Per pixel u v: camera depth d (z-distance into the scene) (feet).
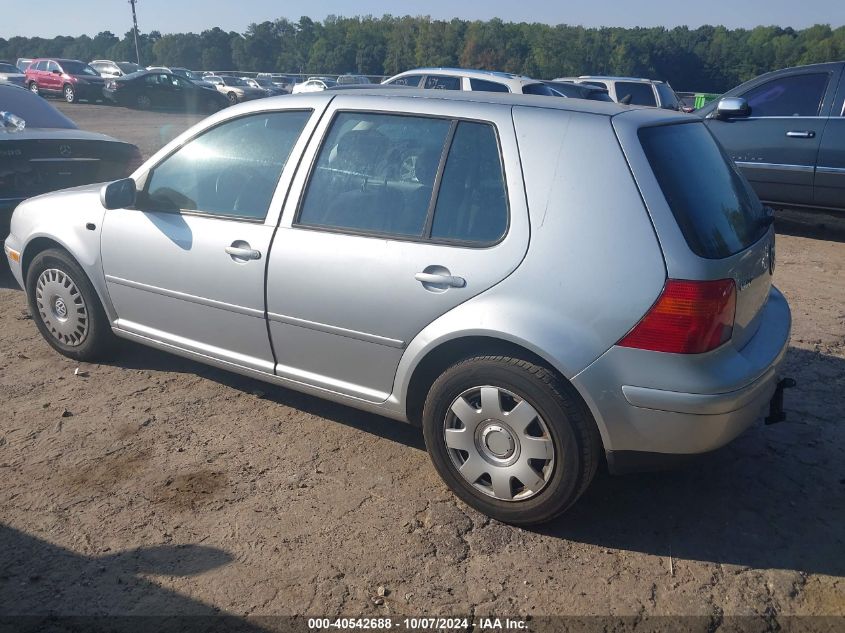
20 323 18.08
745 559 9.97
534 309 9.77
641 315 9.29
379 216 11.20
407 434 13.09
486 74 40.70
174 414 13.56
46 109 22.95
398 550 10.00
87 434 12.76
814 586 9.47
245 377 15.20
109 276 14.25
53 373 15.16
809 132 26.71
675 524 10.69
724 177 11.40
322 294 11.46
